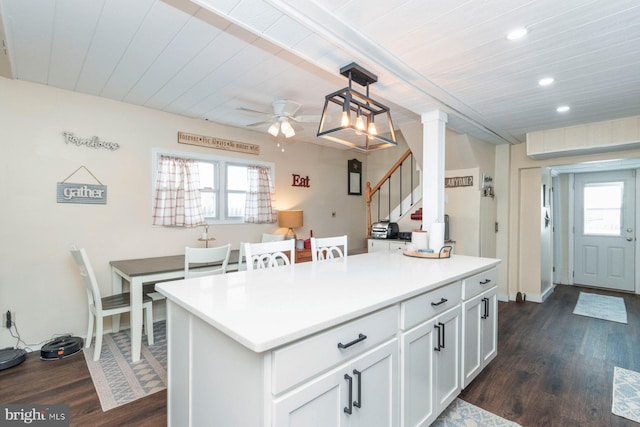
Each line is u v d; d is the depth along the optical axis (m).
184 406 1.42
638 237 4.78
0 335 2.63
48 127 2.82
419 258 2.53
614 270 5.00
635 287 4.80
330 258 2.56
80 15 1.80
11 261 2.67
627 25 1.64
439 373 1.77
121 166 3.21
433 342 1.71
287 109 2.99
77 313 2.98
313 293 1.45
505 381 2.30
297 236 4.81
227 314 1.15
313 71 2.49
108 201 3.14
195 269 2.86
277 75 2.57
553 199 5.38
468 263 2.30
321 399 1.10
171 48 2.17
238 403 1.06
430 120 2.89
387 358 1.39
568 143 3.57
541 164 4.27
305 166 4.92
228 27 1.92
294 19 1.53
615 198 4.99
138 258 3.32
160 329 3.28
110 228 3.15
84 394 2.10
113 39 2.06
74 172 2.95
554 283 5.42
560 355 2.72
